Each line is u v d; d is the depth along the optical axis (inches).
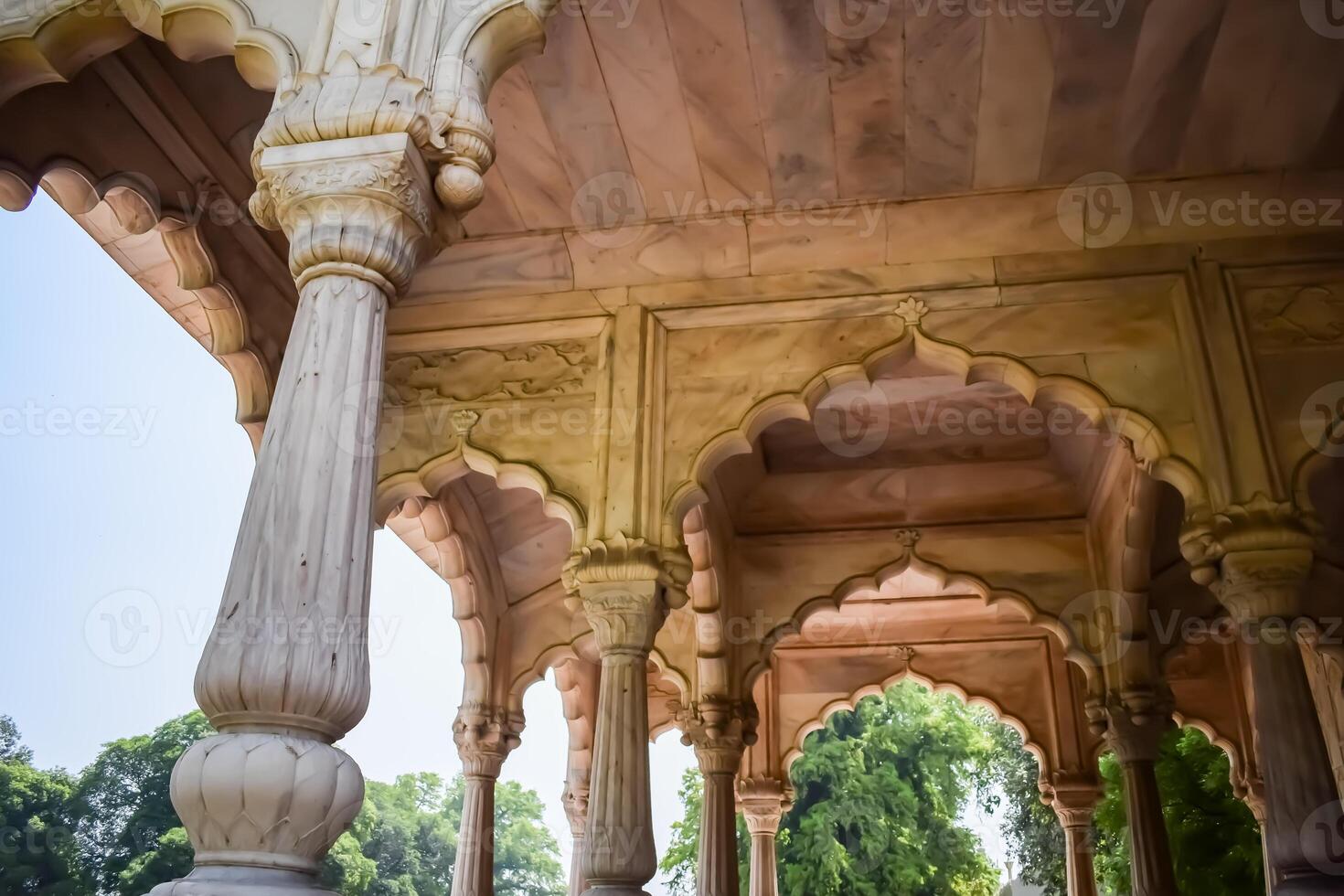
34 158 145.3
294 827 74.7
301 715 79.3
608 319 195.3
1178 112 166.7
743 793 355.6
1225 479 164.6
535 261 199.2
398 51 110.1
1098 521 263.9
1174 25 150.0
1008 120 169.5
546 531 284.5
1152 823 242.5
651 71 162.7
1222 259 179.8
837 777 797.9
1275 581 156.9
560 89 166.7
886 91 164.6
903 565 271.9
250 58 117.0
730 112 169.9
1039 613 263.0
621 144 177.5
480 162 108.7
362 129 103.3
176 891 70.0
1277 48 153.4
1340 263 176.7
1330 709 263.6
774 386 186.7
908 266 191.3
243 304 186.7
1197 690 337.1
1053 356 180.7
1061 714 350.0
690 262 195.8
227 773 73.5
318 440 90.4
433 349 200.8
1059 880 759.1
